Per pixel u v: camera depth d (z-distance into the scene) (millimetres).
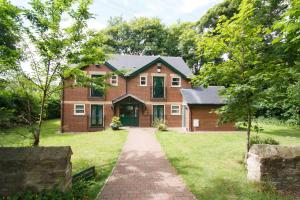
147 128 26875
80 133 25859
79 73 11359
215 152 14336
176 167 11305
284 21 5957
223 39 11328
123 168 11383
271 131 24688
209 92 27859
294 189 8422
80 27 10500
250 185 8805
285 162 8477
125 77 28641
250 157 9203
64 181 7500
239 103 11242
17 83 10594
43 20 9680
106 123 28344
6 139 18141
